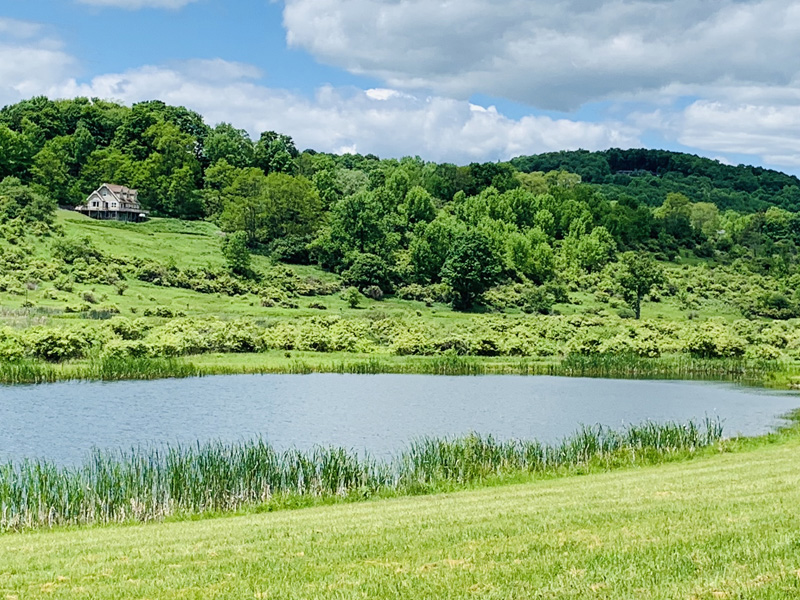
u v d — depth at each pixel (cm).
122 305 10925
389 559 1432
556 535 1548
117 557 1614
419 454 3325
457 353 9400
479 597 1146
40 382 6688
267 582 1305
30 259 12300
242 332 8812
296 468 3030
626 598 1101
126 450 4225
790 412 5922
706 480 2333
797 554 1272
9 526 2442
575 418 5597
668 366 8481
